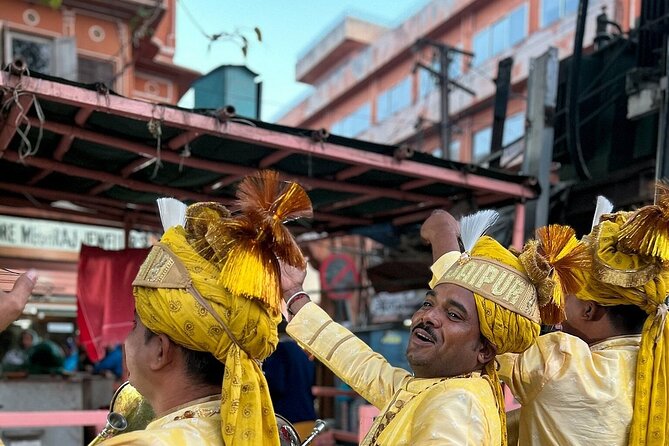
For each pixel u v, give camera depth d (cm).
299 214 117
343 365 178
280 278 115
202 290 106
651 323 159
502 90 620
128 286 459
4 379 438
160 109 294
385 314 1492
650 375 155
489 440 126
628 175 524
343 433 527
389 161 372
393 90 1922
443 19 1695
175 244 113
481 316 135
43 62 980
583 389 153
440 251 194
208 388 114
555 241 146
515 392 163
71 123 310
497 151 602
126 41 1038
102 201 469
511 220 499
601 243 166
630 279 157
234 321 106
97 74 1019
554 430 155
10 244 941
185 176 409
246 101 476
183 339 107
